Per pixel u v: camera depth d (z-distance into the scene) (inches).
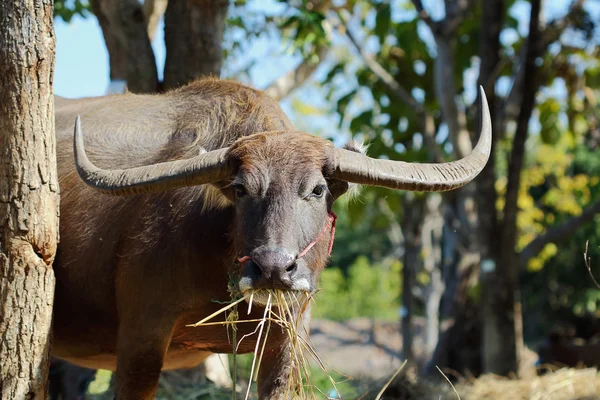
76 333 232.4
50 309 195.3
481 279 448.5
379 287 1354.6
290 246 173.6
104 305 223.0
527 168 847.7
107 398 308.7
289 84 387.5
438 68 459.8
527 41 433.7
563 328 534.6
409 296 692.7
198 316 208.1
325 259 193.9
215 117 219.0
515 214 440.8
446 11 459.5
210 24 325.7
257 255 172.4
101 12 338.0
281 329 205.5
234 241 189.0
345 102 534.3
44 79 188.5
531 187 925.8
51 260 195.2
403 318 688.4
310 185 180.4
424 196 656.4
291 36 382.0
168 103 235.5
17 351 189.8
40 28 186.9
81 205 229.1
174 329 210.7
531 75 432.1
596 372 376.5
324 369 203.6
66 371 316.8
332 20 480.1
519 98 465.7
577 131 569.3
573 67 488.4
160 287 204.7
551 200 775.7
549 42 434.6
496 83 449.7
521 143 438.0
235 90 224.1
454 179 189.3
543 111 522.0
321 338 953.5
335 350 854.5
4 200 187.8
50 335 196.1
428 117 492.4
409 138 539.5
